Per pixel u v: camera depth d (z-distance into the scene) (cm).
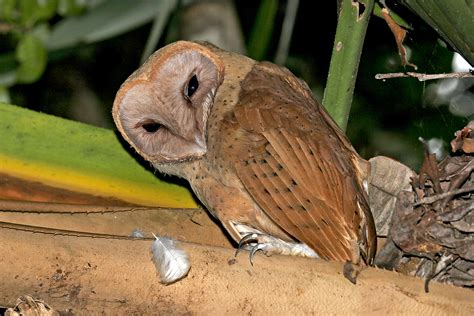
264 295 551
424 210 643
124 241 541
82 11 1066
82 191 713
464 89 1020
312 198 644
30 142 711
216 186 701
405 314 557
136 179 734
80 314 536
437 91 1030
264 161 661
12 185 696
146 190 736
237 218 697
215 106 709
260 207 669
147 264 539
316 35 1182
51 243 528
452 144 644
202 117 764
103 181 723
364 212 656
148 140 770
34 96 1241
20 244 522
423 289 558
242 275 550
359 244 643
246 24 1231
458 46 646
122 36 1252
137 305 541
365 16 687
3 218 638
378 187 713
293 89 725
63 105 1245
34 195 697
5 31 1059
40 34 1066
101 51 1256
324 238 638
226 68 744
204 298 547
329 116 707
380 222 713
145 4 1071
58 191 704
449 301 557
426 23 707
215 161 696
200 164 730
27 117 719
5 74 1066
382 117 1073
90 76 1255
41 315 523
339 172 658
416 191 660
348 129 1085
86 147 729
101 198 718
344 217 640
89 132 736
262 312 552
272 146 664
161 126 771
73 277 530
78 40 1070
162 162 764
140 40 1252
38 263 525
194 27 1178
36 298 529
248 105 690
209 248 552
